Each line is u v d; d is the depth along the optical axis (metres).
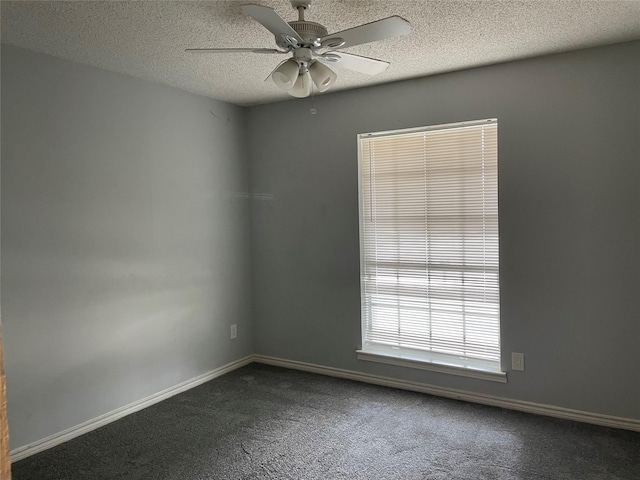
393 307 3.64
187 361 3.68
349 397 3.44
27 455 2.67
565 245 2.94
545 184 2.98
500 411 3.13
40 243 2.73
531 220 3.03
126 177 3.21
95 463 2.59
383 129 3.54
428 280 3.48
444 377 3.41
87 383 2.97
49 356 2.78
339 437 2.83
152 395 3.40
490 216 3.22
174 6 2.15
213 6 2.15
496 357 3.26
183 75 3.23
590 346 2.90
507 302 3.13
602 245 2.84
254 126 4.19
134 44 2.62
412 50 2.79
